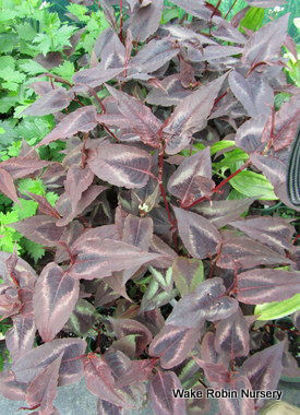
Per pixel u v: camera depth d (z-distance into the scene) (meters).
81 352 0.38
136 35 0.51
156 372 0.40
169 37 0.47
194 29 0.56
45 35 0.56
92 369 0.37
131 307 0.47
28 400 0.35
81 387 0.54
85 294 0.43
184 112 0.37
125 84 0.51
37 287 0.35
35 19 0.61
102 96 0.50
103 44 0.53
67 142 0.48
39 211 0.48
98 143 0.43
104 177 0.38
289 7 0.76
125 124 0.39
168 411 0.36
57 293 0.35
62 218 0.41
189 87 0.49
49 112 0.43
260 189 0.50
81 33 0.61
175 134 0.37
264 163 0.38
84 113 0.41
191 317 0.35
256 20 0.60
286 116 0.39
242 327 0.39
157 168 0.44
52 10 0.75
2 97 0.61
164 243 0.41
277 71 0.47
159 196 0.44
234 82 0.44
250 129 0.41
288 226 0.42
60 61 0.58
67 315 0.34
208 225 0.39
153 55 0.46
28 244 0.48
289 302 0.44
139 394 0.38
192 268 0.39
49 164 0.45
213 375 0.37
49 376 0.35
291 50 0.51
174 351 0.39
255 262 0.38
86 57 0.58
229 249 0.39
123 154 0.39
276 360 0.39
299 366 0.51
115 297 0.44
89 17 0.61
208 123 0.55
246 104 0.43
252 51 0.47
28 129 0.55
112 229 0.39
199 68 0.50
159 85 0.42
